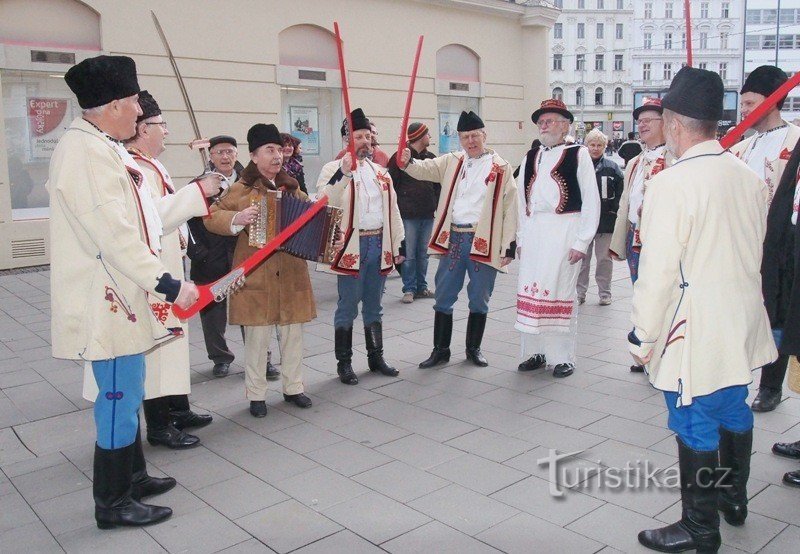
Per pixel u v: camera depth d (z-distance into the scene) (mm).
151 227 3135
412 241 7684
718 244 2721
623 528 3094
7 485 3684
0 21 8938
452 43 13938
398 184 7203
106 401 3078
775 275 3363
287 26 11242
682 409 2869
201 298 3031
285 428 4336
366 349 5676
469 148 5273
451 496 3410
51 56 9297
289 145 7254
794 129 4234
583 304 7625
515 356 5754
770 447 3885
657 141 5199
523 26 15312
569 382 5066
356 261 4953
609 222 7289
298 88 11688
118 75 2945
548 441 4035
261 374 4512
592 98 55656
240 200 4316
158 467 3822
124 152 3100
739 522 3084
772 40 39594
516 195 5281
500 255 5281
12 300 7992
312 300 4637
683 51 43938
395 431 4242
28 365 5750
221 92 10586
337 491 3492
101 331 2918
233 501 3416
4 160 9227
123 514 3184
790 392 4750
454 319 7023
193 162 10383
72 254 2943
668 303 2740
